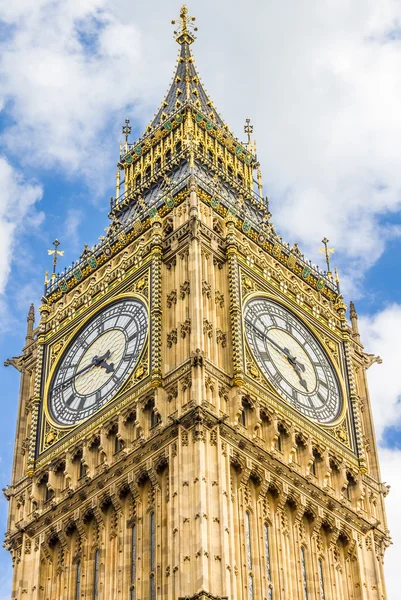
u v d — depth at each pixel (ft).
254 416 224.12
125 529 216.13
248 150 302.25
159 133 295.69
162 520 211.00
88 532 222.28
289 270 259.60
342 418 242.37
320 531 226.17
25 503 234.17
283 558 216.33
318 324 253.03
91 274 258.78
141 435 220.84
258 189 295.07
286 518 221.66
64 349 248.32
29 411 250.57
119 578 211.82
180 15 328.29
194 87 310.24
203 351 224.33
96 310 247.70
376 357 266.16
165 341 230.07
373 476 244.83
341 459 236.02
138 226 255.50
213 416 215.31
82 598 215.31
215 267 240.53
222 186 277.23
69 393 240.53
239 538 210.59
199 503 205.05
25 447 245.04
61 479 231.09
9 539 230.48
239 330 231.50
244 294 238.89
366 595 225.35
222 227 250.98
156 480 215.10
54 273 267.59
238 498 214.69
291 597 213.66
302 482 225.97
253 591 208.03
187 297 232.12
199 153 280.72
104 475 222.48
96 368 238.68
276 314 244.01
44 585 222.89
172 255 241.35
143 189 282.97
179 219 248.11
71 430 233.35
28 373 257.34
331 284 266.98
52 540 225.56
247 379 226.17
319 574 221.25
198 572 198.29
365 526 233.35
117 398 228.84
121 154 299.79
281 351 239.09
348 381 249.96
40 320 257.75
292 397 234.38
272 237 261.24
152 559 209.97
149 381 224.74
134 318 238.07
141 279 242.58
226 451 214.69
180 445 212.84
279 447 227.40
